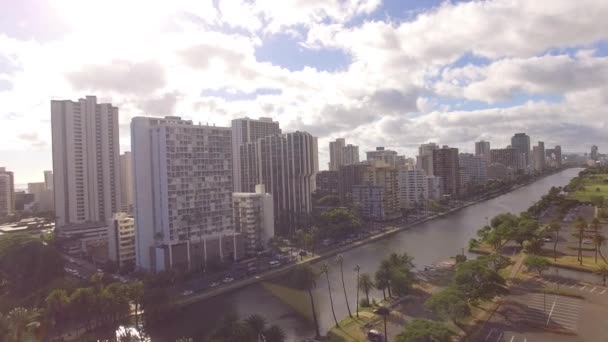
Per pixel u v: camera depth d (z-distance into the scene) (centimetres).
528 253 17725
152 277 16150
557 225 19150
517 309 11494
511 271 15200
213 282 16725
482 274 11706
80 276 18350
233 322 10150
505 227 19438
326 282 16425
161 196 18725
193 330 12288
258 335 9962
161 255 18050
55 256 16675
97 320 12450
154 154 19000
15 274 16062
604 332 9919
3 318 9269
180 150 19038
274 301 14538
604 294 12450
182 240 18838
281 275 17788
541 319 10775
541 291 12838
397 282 12812
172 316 13162
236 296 15238
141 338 11688
